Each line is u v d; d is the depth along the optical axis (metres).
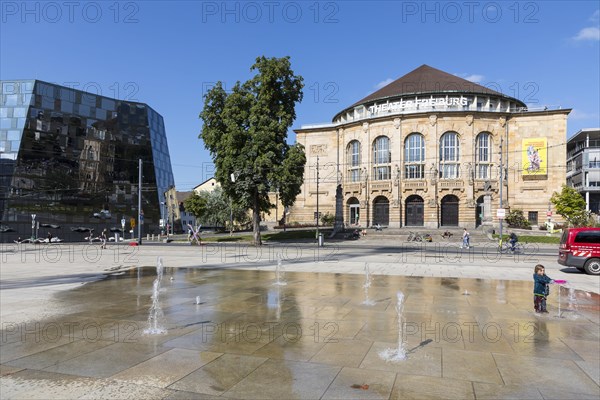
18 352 7.20
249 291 13.73
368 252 33.34
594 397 5.43
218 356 7.00
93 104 75.75
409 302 11.84
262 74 44.38
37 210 68.31
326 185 71.06
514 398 5.39
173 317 9.91
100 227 75.00
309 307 11.10
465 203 59.09
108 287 14.87
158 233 83.00
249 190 43.78
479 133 60.88
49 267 22.41
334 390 5.61
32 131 68.56
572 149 88.75
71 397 5.36
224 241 53.69
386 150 64.12
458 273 18.91
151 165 82.81
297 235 54.16
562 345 7.77
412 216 62.16
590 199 79.69
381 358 6.93
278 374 6.18
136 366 6.50
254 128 43.78
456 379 6.03
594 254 19.72
